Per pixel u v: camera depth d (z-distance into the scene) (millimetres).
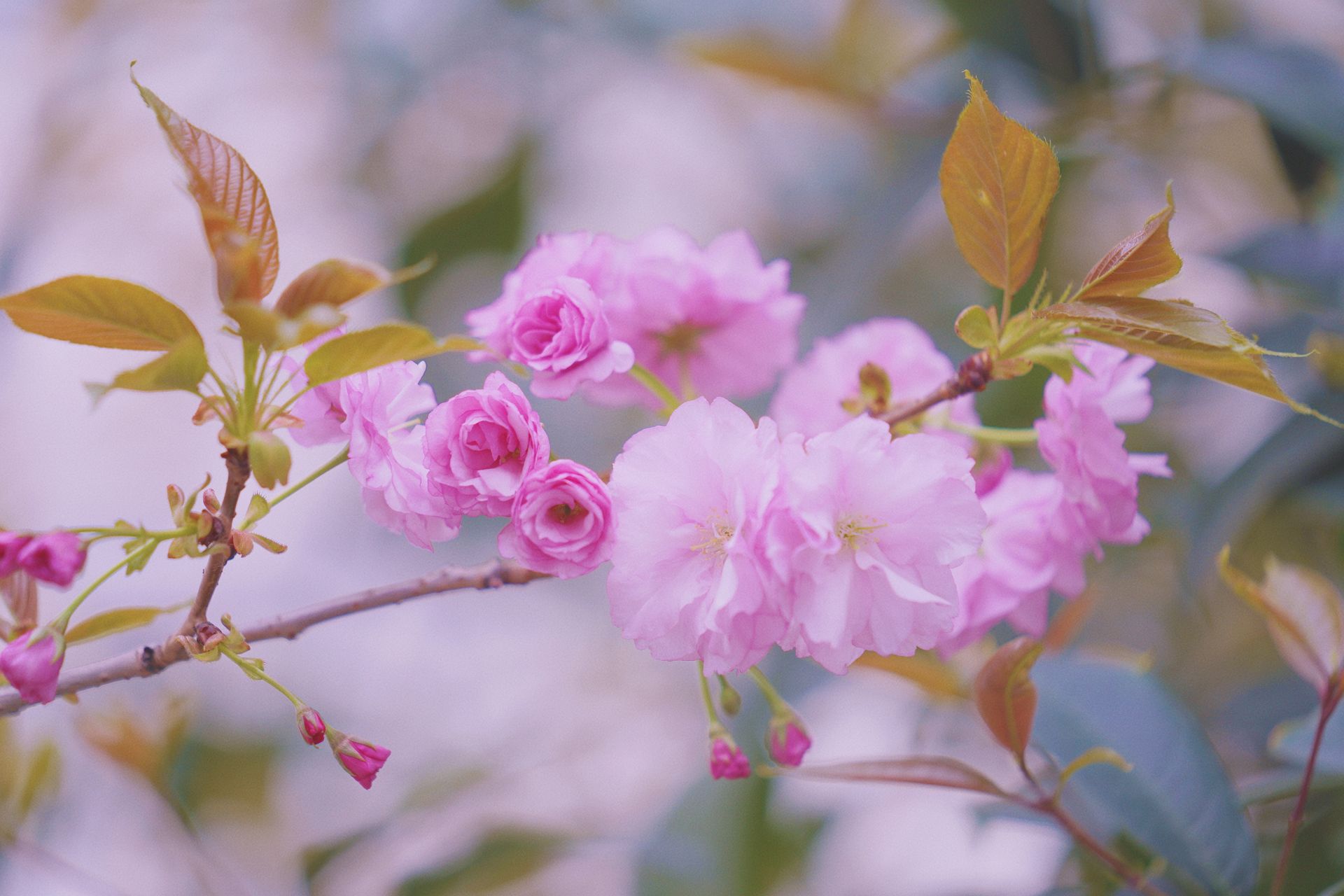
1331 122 1124
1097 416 970
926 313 1452
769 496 922
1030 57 1231
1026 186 923
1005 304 939
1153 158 1290
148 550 917
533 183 1696
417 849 1441
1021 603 1017
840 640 923
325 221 1863
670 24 1589
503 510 939
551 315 961
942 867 1423
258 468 896
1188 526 1125
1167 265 915
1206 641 1290
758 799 1168
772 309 1008
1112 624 1352
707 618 926
